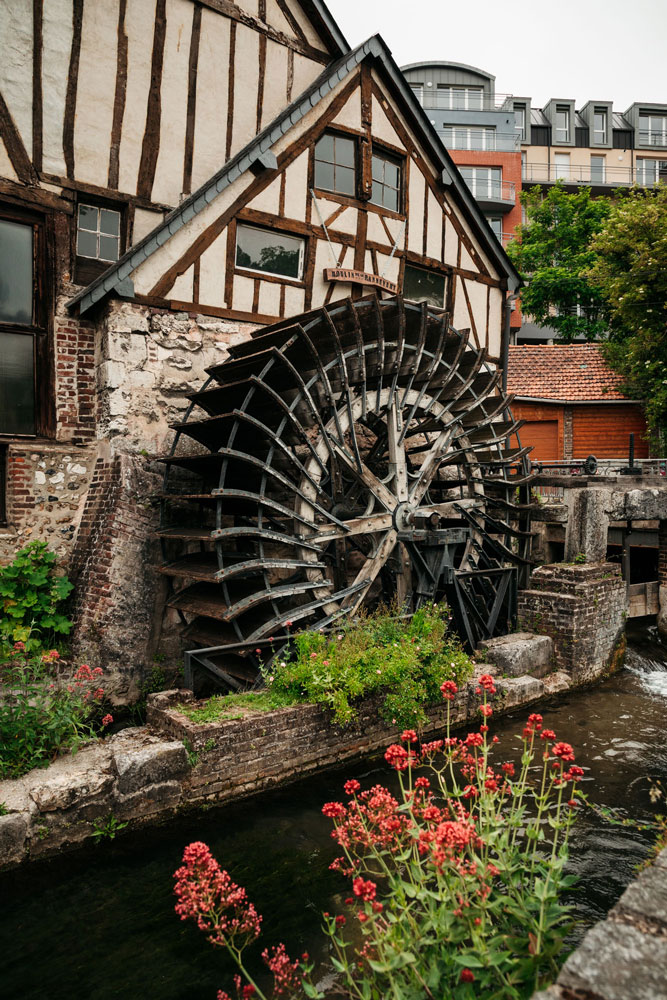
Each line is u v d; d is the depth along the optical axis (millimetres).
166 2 7301
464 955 2061
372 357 7000
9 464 6527
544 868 2541
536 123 33531
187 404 7043
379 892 3449
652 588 9594
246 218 7414
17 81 6539
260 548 5855
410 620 6500
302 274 7992
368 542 8148
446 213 9539
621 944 1685
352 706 5199
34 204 6652
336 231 8211
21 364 6672
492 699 6234
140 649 6371
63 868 3783
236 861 3844
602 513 8383
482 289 10133
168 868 3795
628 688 7363
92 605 6219
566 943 2988
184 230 7023
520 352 18312
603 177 33281
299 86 8430
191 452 6988
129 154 7184
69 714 4480
